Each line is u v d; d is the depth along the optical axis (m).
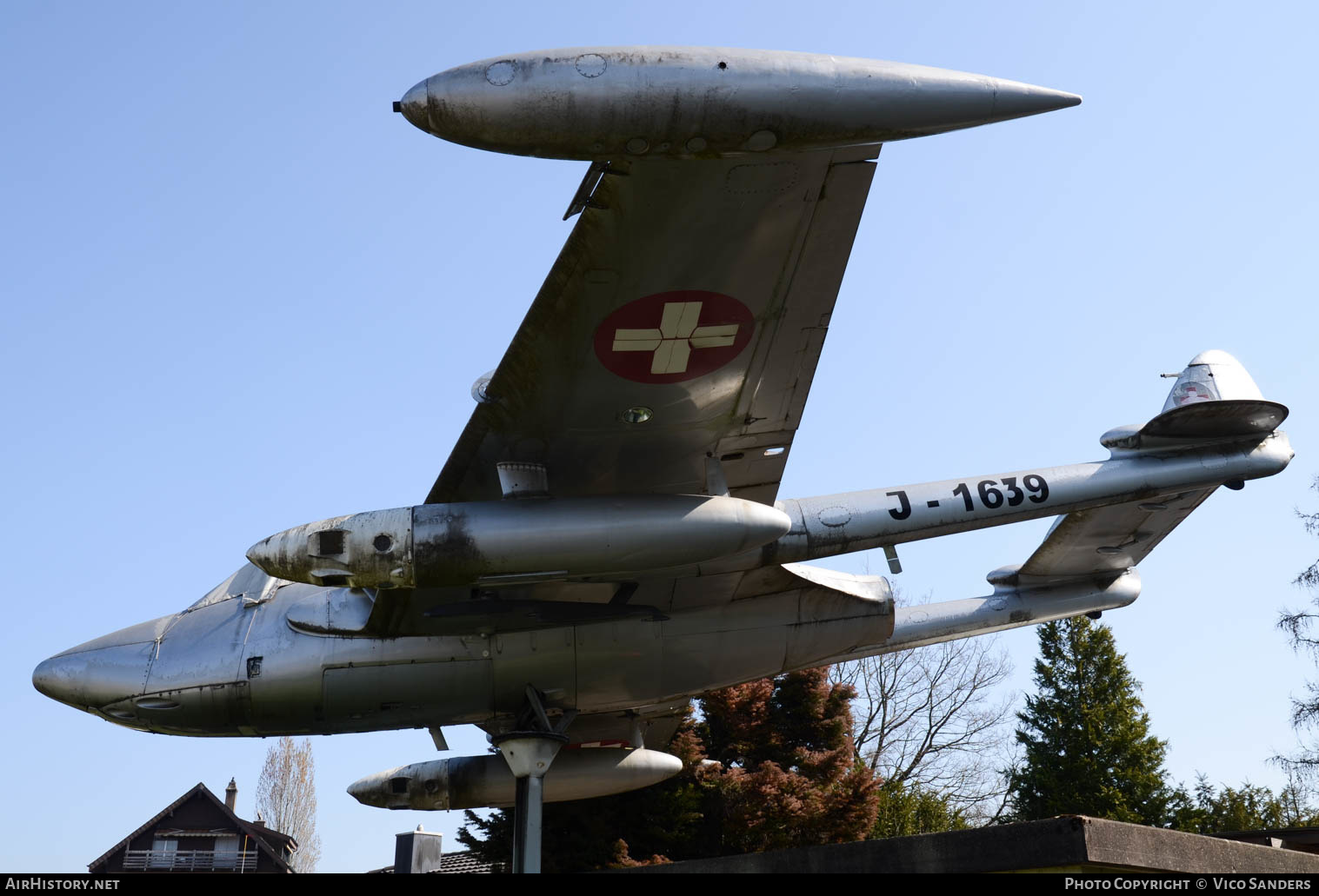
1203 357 12.78
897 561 10.05
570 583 9.60
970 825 26.47
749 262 7.01
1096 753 27.30
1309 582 20.45
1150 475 10.57
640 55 5.32
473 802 11.41
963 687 25.55
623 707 10.49
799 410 8.46
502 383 7.71
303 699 9.62
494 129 5.21
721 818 16.16
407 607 9.31
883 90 5.43
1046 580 13.06
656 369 7.74
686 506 8.09
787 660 10.52
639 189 6.27
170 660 9.70
